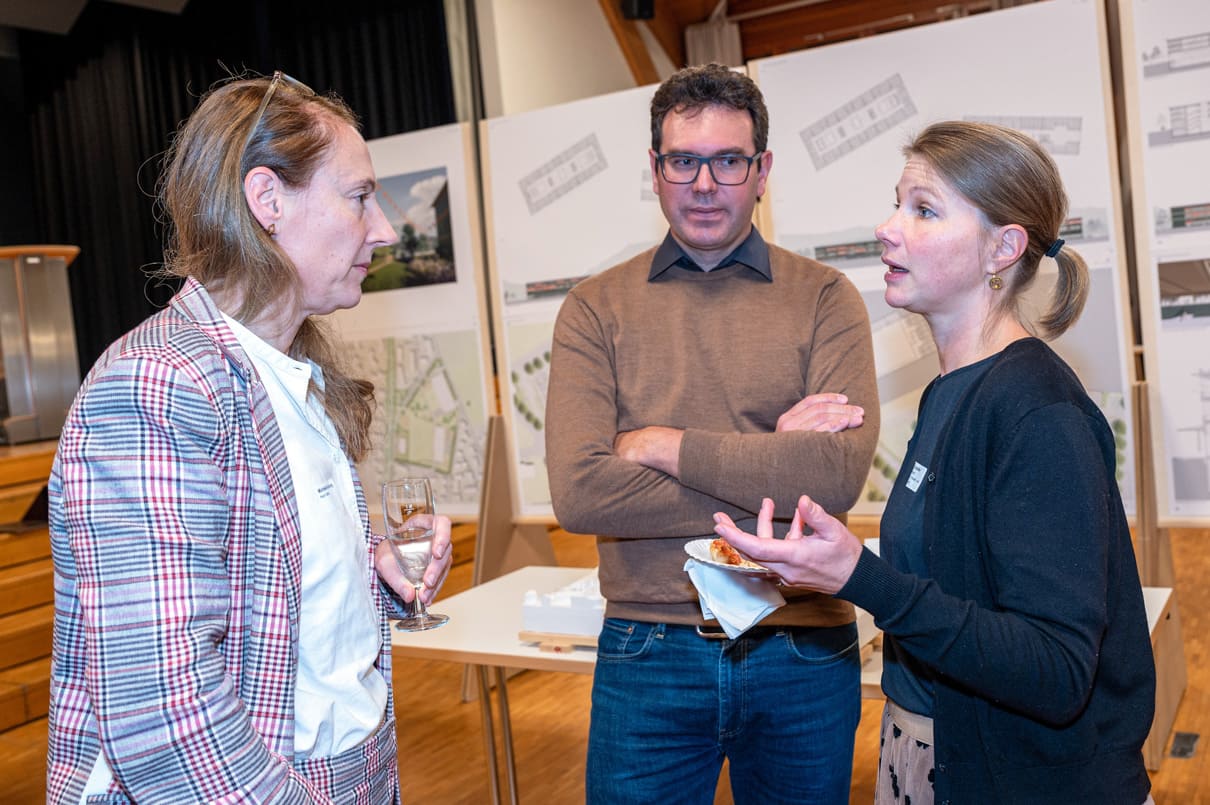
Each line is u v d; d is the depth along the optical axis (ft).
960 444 4.27
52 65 26.86
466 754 11.87
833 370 6.05
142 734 3.20
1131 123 9.77
